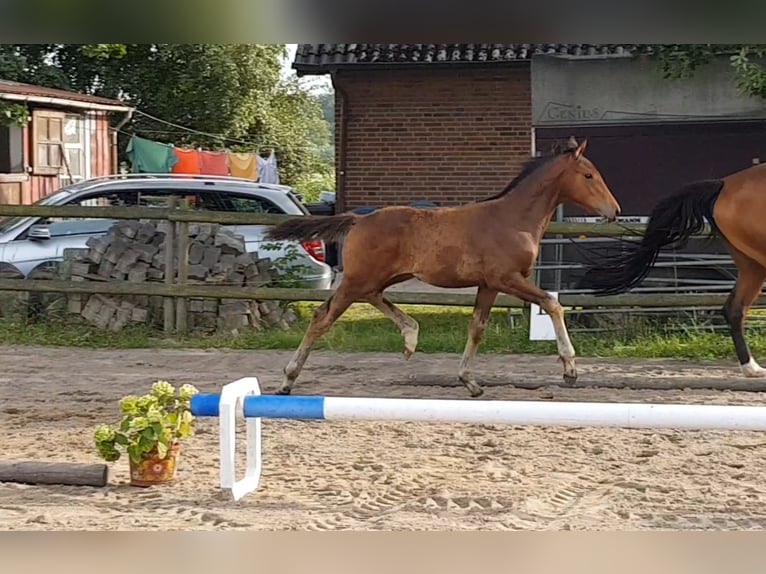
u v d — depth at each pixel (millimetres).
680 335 10398
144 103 25938
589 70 12430
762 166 8148
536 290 7633
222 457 5102
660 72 11875
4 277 11258
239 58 26672
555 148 7590
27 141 17328
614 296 10078
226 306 11062
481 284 7570
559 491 5285
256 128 28266
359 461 5875
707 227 10023
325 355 10039
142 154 20656
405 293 10461
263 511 4965
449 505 5047
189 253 11188
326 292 10594
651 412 4941
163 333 10953
